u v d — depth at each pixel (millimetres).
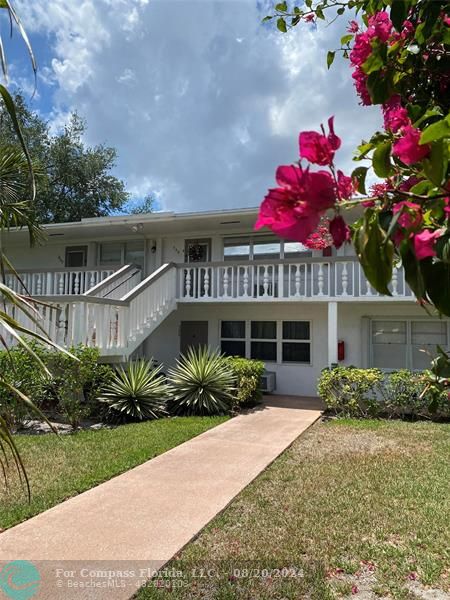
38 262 15141
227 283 11109
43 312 8391
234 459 5977
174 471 5473
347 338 11477
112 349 8930
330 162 910
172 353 13164
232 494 4691
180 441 6906
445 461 5887
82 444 6664
